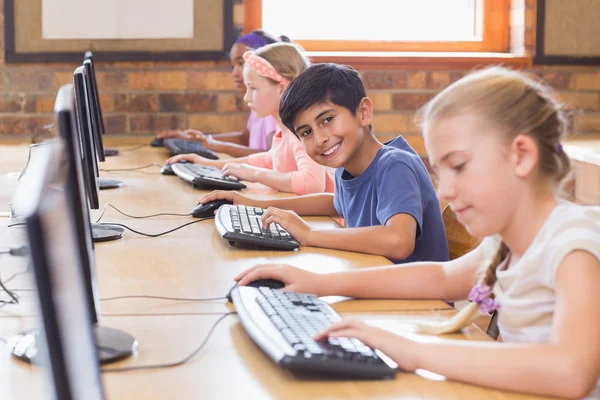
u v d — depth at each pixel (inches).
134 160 127.6
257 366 40.3
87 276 38.6
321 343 40.4
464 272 52.1
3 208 85.2
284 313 44.8
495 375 37.0
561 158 42.1
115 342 42.7
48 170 28.5
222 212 75.2
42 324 24.9
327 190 104.6
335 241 67.5
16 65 147.9
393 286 52.7
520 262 41.6
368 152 75.2
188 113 151.2
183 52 148.3
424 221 73.0
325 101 72.6
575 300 37.3
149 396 36.5
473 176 40.1
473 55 150.2
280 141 109.9
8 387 37.7
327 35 153.9
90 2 146.9
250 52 107.6
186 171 105.0
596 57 152.1
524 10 150.1
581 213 40.3
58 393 25.3
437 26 155.7
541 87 42.7
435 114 41.0
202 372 39.5
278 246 66.6
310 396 36.5
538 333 41.1
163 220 80.0
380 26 154.6
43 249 24.3
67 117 36.2
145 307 50.6
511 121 39.9
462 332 46.6
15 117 149.1
